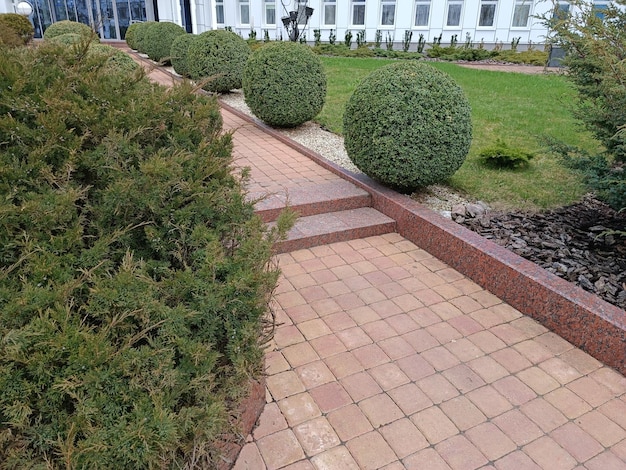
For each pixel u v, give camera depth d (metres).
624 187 3.47
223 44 8.97
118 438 1.32
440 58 16.09
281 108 6.69
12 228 1.74
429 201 4.57
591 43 3.44
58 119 2.09
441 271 3.70
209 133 2.70
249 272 1.80
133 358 1.47
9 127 1.99
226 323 1.73
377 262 3.83
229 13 20.09
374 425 2.26
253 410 2.19
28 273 1.67
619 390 2.51
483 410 2.36
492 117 7.54
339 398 2.41
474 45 18.67
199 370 1.58
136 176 2.01
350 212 4.53
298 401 2.39
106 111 2.37
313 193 4.61
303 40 17.39
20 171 1.89
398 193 4.55
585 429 2.26
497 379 2.58
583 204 4.55
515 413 2.35
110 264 1.83
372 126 4.24
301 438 2.17
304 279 3.55
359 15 18.97
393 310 3.18
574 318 2.83
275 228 2.23
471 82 10.78
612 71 3.36
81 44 2.70
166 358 1.50
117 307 1.61
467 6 18.19
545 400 2.44
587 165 3.78
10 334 1.35
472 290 3.44
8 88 2.17
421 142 4.14
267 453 2.09
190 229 2.04
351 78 10.85
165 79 10.83
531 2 17.91
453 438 2.20
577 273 3.39
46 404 1.38
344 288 3.44
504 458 2.10
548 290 2.97
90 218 2.02
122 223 2.00
